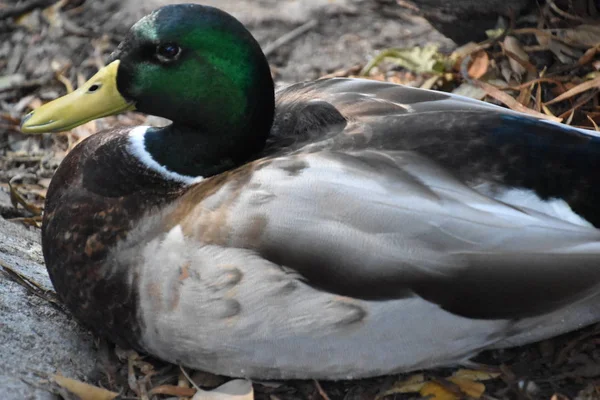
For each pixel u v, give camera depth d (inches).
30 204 334.3
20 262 292.0
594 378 258.5
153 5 426.3
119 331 254.8
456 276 226.4
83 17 427.2
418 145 239.6
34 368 250.8
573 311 249.6
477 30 371.9
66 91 397.7
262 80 251.6
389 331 234.7
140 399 254.1
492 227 225.5
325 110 255.3
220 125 251.9
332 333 234.2
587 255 226.2
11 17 428.1
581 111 338.3
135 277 244.1
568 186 237.3
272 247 229.0
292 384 258.5
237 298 232.5
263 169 237.3
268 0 424.2
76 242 254.7
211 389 259.1
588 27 358.3
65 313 275.9
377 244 226.4
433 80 369.4
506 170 236.7
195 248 234.8
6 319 262.2
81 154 267.0
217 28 245.8
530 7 367.2
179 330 243.3
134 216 249.3
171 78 248.5
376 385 258.4
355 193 228.7
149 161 255.1
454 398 255.0
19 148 372.5
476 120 244.4
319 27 410.6
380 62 386.6
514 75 356.5
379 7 417.4
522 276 226.4
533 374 260.1
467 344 243.3
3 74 407.5
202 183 248.2
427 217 226.1
